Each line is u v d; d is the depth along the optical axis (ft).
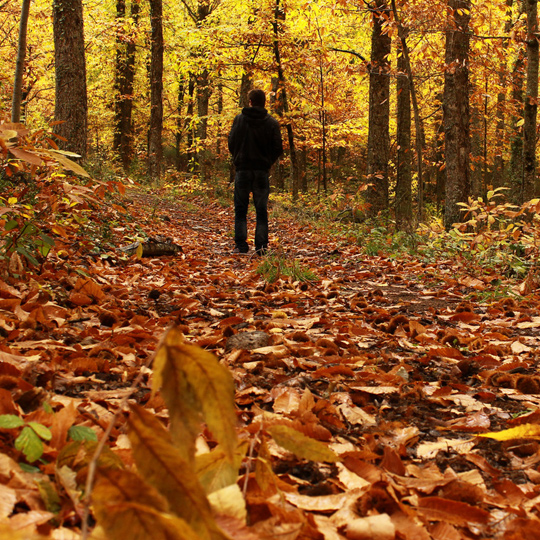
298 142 63.26
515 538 4.20
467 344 11.02
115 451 4.54
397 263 23.07
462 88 33.09
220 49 53.67
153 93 65.46
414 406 7.55
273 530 3.65
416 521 4.36
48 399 5.43
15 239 10.55
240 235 25.68
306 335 10.40
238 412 6.35
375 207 42.37
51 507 3.59
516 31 36.55
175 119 98.53
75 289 11.76
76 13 28.17
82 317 10.36
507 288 16.40
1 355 6.46
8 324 8.60
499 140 74.18
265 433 5.57
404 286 18.75
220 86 92.79
